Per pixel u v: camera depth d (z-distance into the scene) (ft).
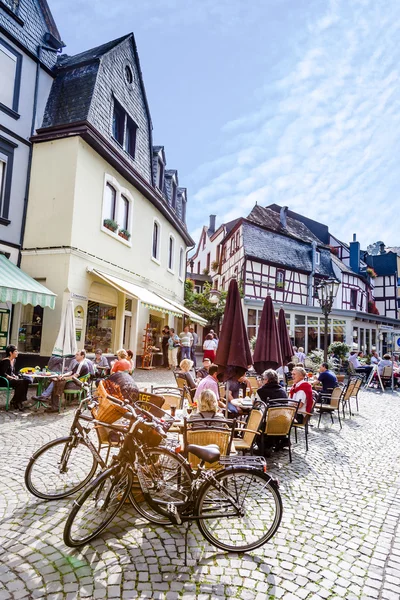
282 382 35.01
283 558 10.15
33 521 11.21
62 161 37.19
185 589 8.71
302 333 77.92
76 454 14.24
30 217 37.55
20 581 8.70
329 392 28.99
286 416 18.17
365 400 39.83
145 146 51.62
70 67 41.65
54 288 35.58
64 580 8.81
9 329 36.06
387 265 141.49
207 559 9.95
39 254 36.47
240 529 10.82
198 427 12.58
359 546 10.90
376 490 15.15
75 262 36.40
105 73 41.57
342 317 80.69
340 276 104.83
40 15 40.47
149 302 38.93
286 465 17.80
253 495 10.94
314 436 23.80
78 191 36.94
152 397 15.61
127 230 47.55
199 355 85.97
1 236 35.45
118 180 44.55
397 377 52.29
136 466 11.13
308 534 11.46
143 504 12.60
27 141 38.06
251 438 16.80
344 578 9.39
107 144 40.16
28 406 26.30
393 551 10.69
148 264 53.88
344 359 57.88
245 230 87.92
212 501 10.69
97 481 10.41
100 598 8.30
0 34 35.50
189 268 145.38
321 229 132.77
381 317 88.63
